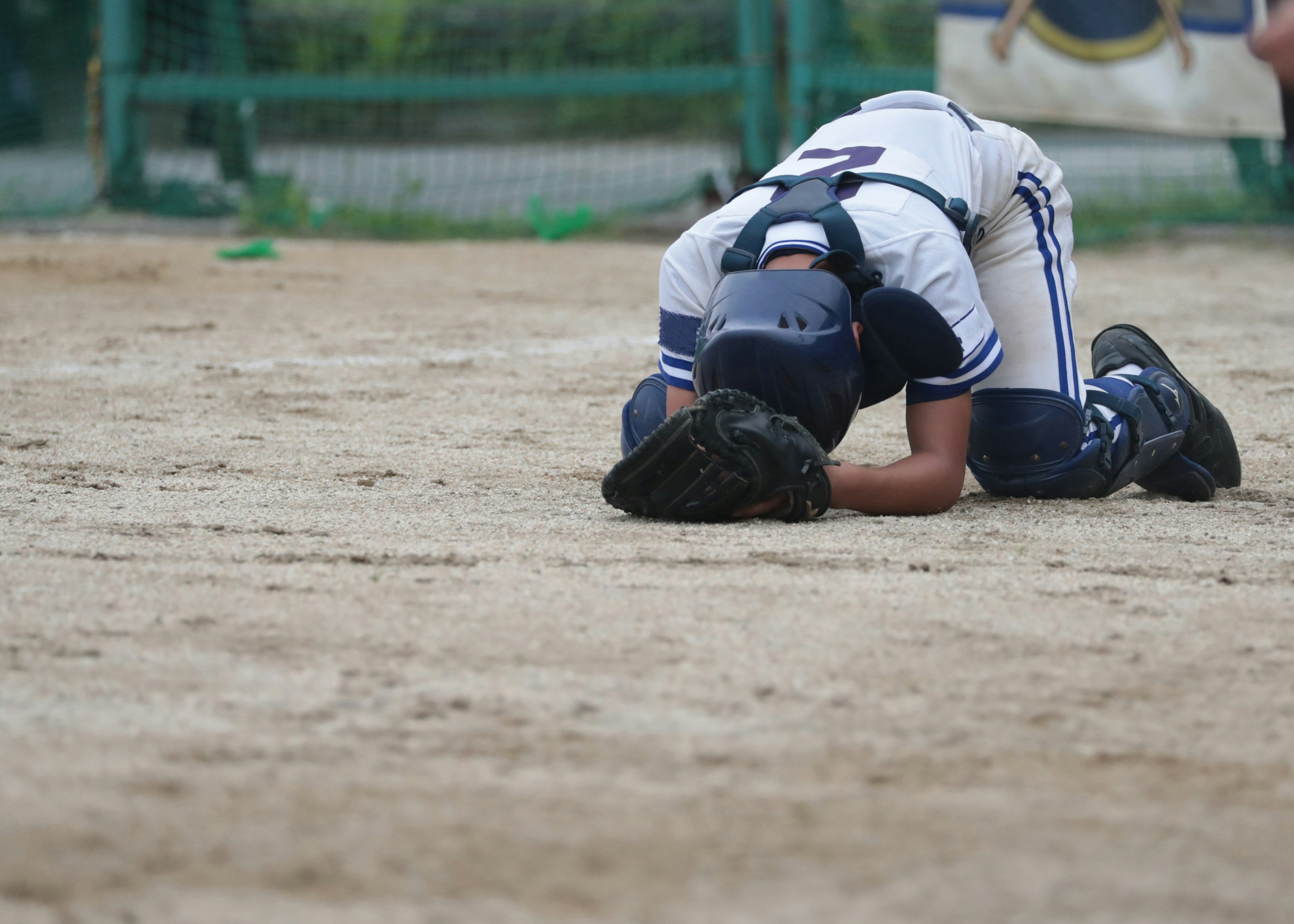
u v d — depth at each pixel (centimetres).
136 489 1112
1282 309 2516
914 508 991
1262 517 1023
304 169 5544
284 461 1246
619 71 4647
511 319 2373
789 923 410
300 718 579
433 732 565
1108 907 424
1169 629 713
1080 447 1054
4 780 510
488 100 6444
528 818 484
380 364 1872
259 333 2144
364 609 734
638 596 764
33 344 1978
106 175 4334
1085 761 543
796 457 920
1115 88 3550
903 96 1086
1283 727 579
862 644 682
